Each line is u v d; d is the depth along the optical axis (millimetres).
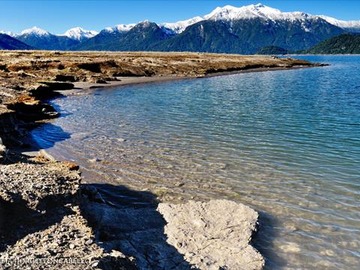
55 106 45406
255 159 23047
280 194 17594
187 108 43281
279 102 47938
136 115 38688
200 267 11172
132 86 69688
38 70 76312
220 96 54562
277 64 137750
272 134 29703
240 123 34250
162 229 13656
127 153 24438
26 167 15570
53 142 27469
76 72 78625
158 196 17422
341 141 27109
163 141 27641
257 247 12859
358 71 115312
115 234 12852
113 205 16047
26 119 35094
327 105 44750
